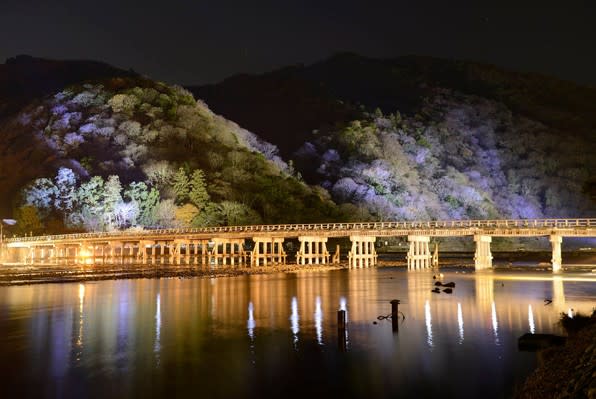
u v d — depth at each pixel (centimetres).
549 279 5759
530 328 2797
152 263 9075
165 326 2962
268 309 3575
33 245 10812
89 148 15475
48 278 6003
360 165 17375
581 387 1353
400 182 16850
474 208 17638
